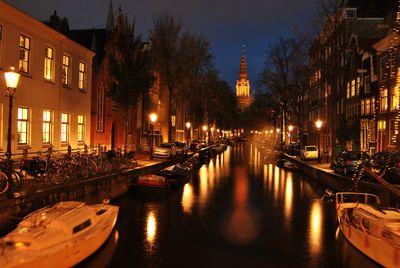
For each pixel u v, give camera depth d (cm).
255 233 1360
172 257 1102
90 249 1036
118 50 2909
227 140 10150
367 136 3616
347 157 2519
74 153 2223
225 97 8288
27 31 2056
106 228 1142
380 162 2120
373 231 1111
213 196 2066
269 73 5022
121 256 1099
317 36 3550
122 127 3616
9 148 1391
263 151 6506
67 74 2533
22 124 2058
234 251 1167
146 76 2967
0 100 1855
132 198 1970
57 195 1538
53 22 2997
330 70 3666
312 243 1260
